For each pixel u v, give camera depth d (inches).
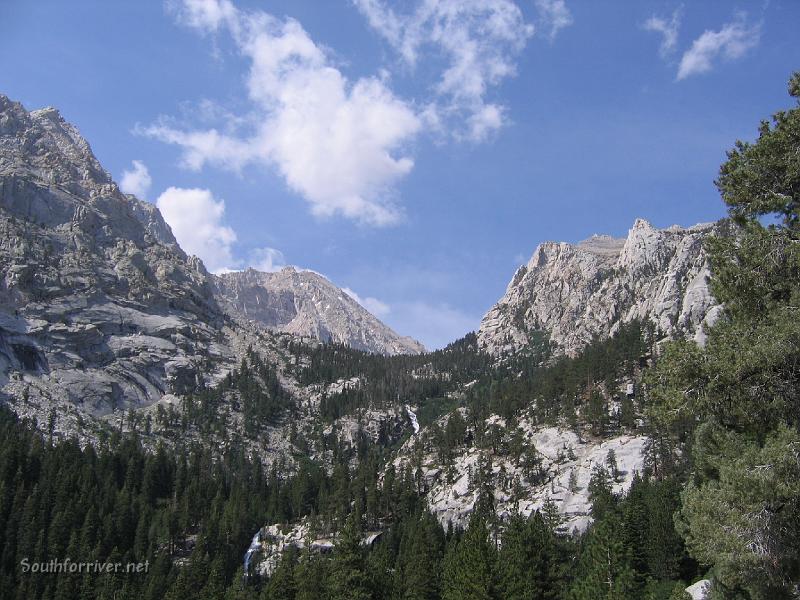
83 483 6072.8
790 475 1203.9
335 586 3777.1
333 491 7303.2
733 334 1400.1
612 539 3727.9
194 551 5590.6
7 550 5024.6
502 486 6697.8
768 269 1398.9
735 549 1255.5
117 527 5536.4
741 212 1524.4
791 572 1264.8
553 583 3959.2
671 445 5885.8
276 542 6215.6
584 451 6732.3
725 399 1355.8
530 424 7642.7
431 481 7529.5
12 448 6013.8
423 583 4239.7
